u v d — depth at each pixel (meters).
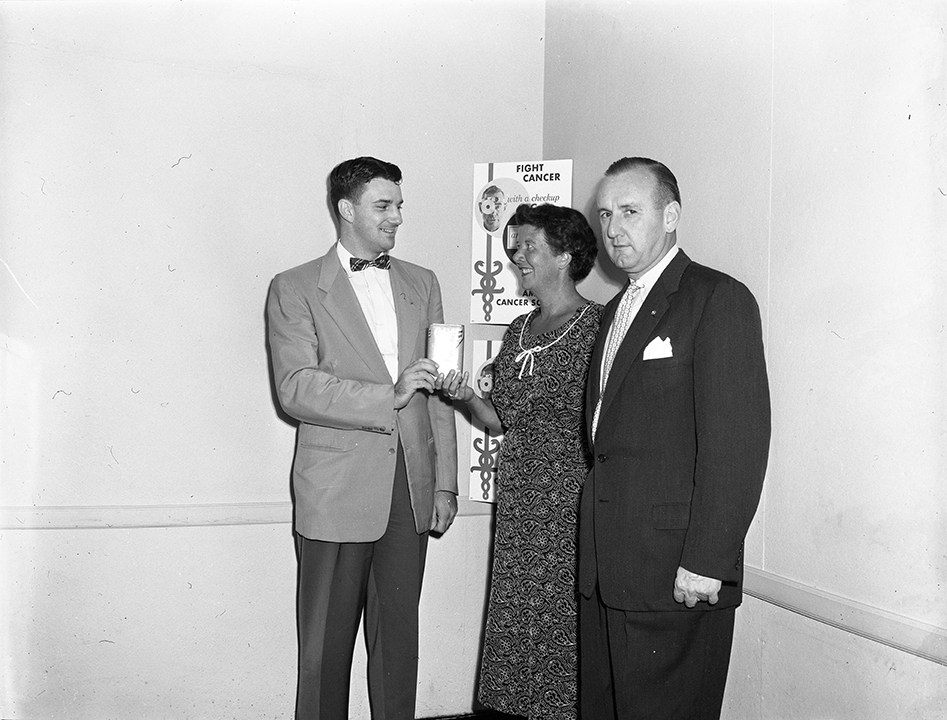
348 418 2.56
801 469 2.12
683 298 1.99
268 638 3.08
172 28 2.99
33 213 2.87
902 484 1.85
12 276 2.85
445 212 3.32
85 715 2.92
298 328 2.66
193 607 3.01
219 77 3.03
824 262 2.06
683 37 2.60
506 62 3.40
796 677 2.12
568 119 3.27
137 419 2.97
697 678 1.95
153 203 2.97
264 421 3.09
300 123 3.12
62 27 2.88
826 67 2.06
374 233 2.67
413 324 2.78
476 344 3.23
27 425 2.87
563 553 2.70
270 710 3.09
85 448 2.92
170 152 2.99
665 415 1.96
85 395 2.92
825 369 2.06
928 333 1.79
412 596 2.75
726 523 1.81
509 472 2.82
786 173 2.18
